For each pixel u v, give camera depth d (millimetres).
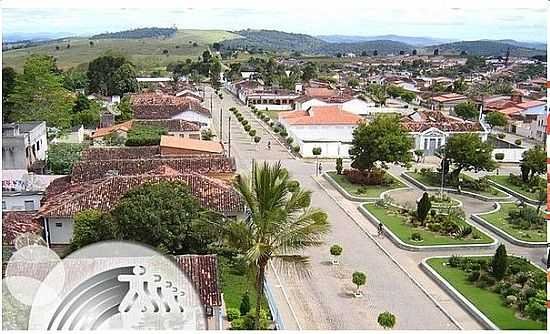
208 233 25578
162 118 65688
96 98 82250
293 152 58844
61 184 36875
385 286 27688
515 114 72625
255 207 18609
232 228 19078
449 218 36281
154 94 81438
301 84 113875
